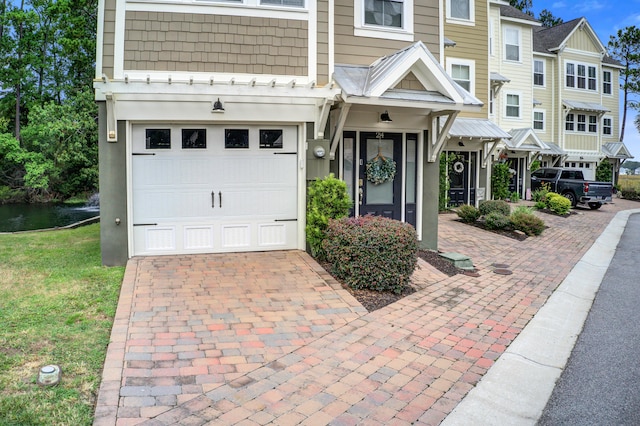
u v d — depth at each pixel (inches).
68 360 160.7
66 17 921.5
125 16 290.7
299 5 315.0
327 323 210.7
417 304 244.8
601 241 479.8
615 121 1110.4
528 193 842.8
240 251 323.0
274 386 152.6
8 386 141.3
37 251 343.0
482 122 698.8
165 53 294.8
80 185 1012.5
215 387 149.7
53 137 863.7
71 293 234.5
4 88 992.2
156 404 137.9
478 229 500.7
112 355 167.2
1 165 971.9
